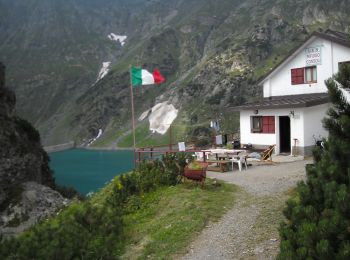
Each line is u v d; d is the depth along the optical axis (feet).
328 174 25.21
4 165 128.26
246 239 34.65
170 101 370.12
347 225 19.27
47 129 468.34
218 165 79.05
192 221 40.75
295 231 22.57
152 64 474.08
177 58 488.85
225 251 32.73
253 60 350.84
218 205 46.26
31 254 24.52
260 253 31.12
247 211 43.19
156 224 42.06
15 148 136.26
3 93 154.20
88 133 403.13
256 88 315.37
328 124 27.91
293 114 88.22
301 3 420.36
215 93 331.36
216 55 381.40
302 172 65.05
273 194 50.31
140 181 55.72
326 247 18.06
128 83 452.35
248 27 424.05
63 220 33.73
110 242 31.07
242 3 546.26
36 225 30.14
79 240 27.35
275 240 33.37
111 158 248.73
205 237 36.65
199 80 363.97
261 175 66.13
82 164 219.61
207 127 293.23
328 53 94.07
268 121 95.25
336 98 27.86
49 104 559.38
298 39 361.10
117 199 50.80
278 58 339.57
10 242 25.57
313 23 392.68
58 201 120.26
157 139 314.35
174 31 532.73
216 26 508.94
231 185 58.34
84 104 466.70
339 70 28.35
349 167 25.48
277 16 395.14
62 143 407.44
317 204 24.50
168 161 62.03
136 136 340.18
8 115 149.28
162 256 33.60
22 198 118.62
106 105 430.20
